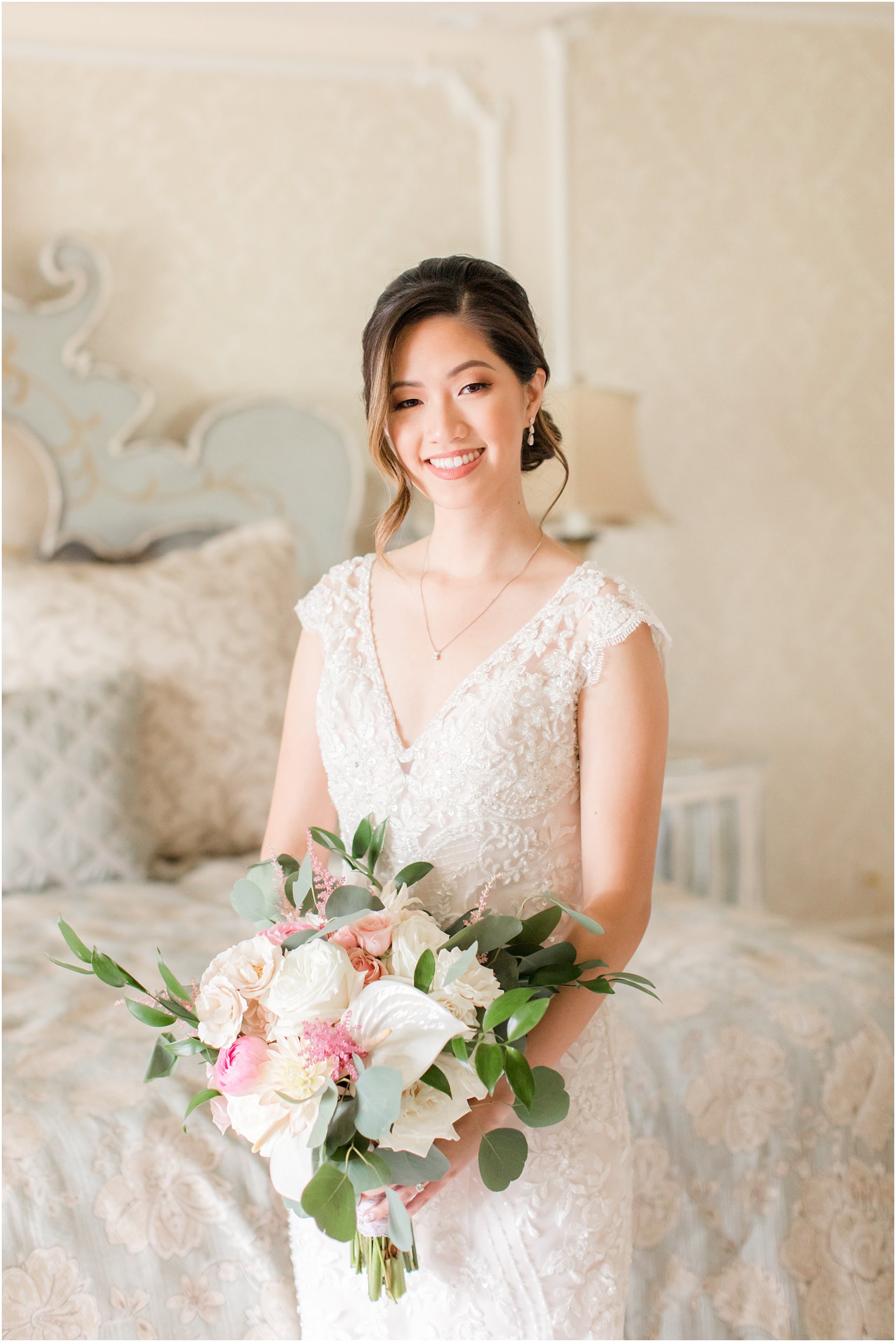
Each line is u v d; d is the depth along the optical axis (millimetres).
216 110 3721
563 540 3582
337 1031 1132
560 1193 1364
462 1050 1113
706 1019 2037
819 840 4395
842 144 4266
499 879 1393
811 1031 2061
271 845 1577
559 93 3945
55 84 3568
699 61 4090
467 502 1422
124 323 3686
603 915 1319
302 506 3754
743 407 4207
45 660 3035
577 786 1433
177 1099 1754
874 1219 2023
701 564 4191
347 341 3883
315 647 1578
